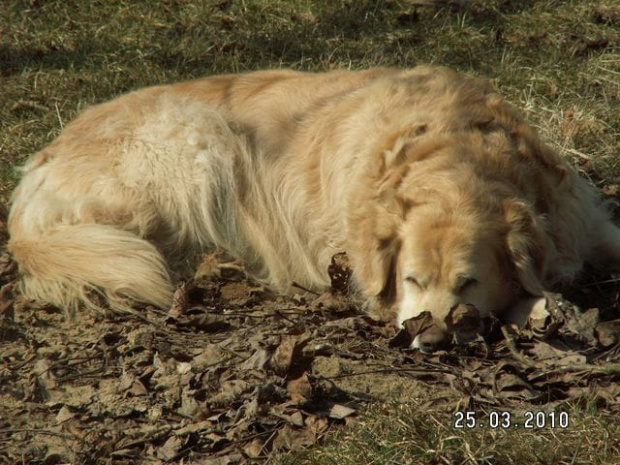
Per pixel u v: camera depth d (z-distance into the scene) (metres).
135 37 11.64
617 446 4.59
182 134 7.62
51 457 4.98
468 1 12.16
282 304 6.97
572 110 9.34
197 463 4.85
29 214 7.51
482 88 7.14
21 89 10.45
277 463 4.70
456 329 5.75
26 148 9.20
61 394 5.62
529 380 5.34
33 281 6.97
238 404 5.34
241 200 7.61
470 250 5.76
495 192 6.01
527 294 6.02
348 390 5.41
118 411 5.39
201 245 7.60
